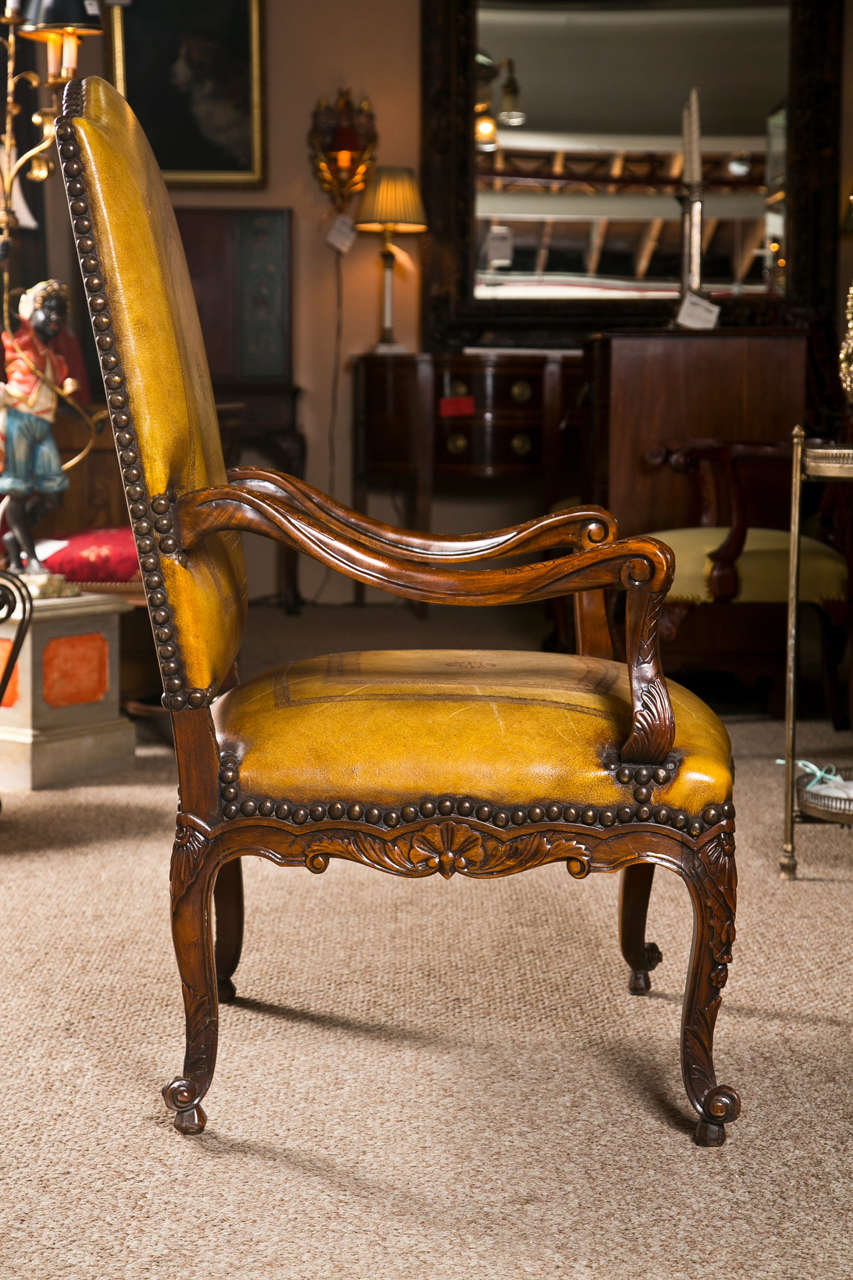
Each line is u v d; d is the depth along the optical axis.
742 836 2.62
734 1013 1.81
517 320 5.85
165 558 1.40
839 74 5.71
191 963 1.45
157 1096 1.57
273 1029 1.75
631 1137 1.48
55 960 1.98
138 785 3.00
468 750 1.41
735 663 3.57
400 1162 1.42
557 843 1.41
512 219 5.86
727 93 5.79
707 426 3.69
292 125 5.78
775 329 3.65
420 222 5.53
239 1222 1.31
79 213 1.36
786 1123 1.51
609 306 5.85
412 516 6.07
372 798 1.41
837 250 5.77
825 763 3.12
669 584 1.35
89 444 3.08
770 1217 1.32
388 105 5.80
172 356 1.41
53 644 2.99
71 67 2.90
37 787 2.95
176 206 5.69
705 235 5.86
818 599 3.39
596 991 1.89
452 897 2.30
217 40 5.69
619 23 5.78
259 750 1.43
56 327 2.96
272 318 5.71
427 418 5.24
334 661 1.71
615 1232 1.29
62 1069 1.63
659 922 2.17
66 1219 1.31
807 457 2.31
